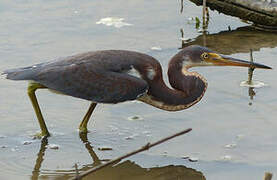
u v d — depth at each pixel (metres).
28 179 10.46
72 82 11.60
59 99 13.48
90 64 11.69
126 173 10.70
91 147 11.58
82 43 16.12
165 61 14.99
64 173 10.69
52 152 11.41
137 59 11.85
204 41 16.47
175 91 12.01
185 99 11.97
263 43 16.45
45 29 17.06
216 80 14.07
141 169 10.80
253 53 15.65
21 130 12.17
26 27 17.16
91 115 12.82
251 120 12.30
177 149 11.38
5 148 11.48
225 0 17.36
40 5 18.86
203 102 13.12
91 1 19.31
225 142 11.52
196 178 10.42
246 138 11.62
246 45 16.31
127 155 8.42
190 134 11.90
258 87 13.65
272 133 11.74
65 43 16.11
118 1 19.33
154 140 11.71
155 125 12.30
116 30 17.09
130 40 16.39
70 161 11.11
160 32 17.06
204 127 12.13
